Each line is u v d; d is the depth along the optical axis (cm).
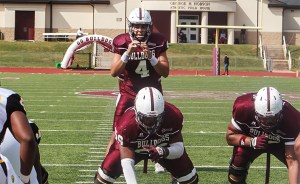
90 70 4359
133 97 839
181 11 5675
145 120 636
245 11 5725
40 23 5734
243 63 4838
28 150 484
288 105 730
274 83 3244
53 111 1819
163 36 838
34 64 4619
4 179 455
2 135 494
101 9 5734
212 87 2906
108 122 1573
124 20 5734
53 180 912
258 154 778
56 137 1315
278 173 988
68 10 5747
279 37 5747
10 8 5722
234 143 759
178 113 668
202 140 1294
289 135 724
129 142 663
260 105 686
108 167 685
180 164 682
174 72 4325
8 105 490
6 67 4438
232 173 791
